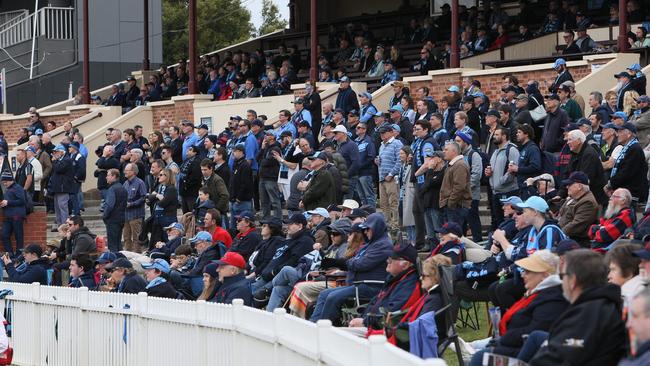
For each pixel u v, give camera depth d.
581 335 8.80
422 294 12.99
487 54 32.06
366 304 14.20
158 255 20.06
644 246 10.78
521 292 12.30
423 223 19.62
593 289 8.95
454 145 18.67
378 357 9.09
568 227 14.79
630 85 22.05
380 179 22.02
